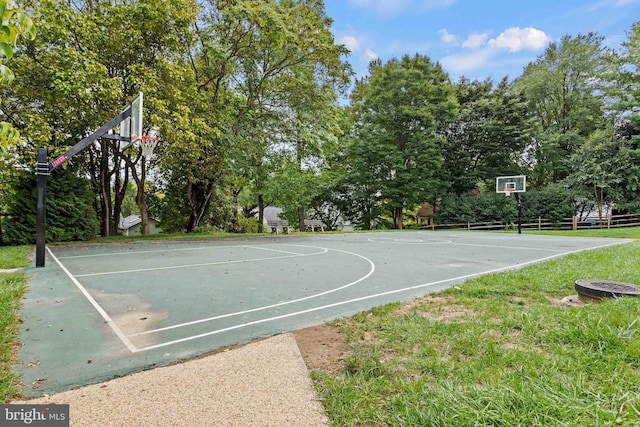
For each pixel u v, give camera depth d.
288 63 14.37
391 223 27.56
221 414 1.89
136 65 10.63
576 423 1.65
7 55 1.83
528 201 23.69
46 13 9.49
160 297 4.46
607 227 20.98
